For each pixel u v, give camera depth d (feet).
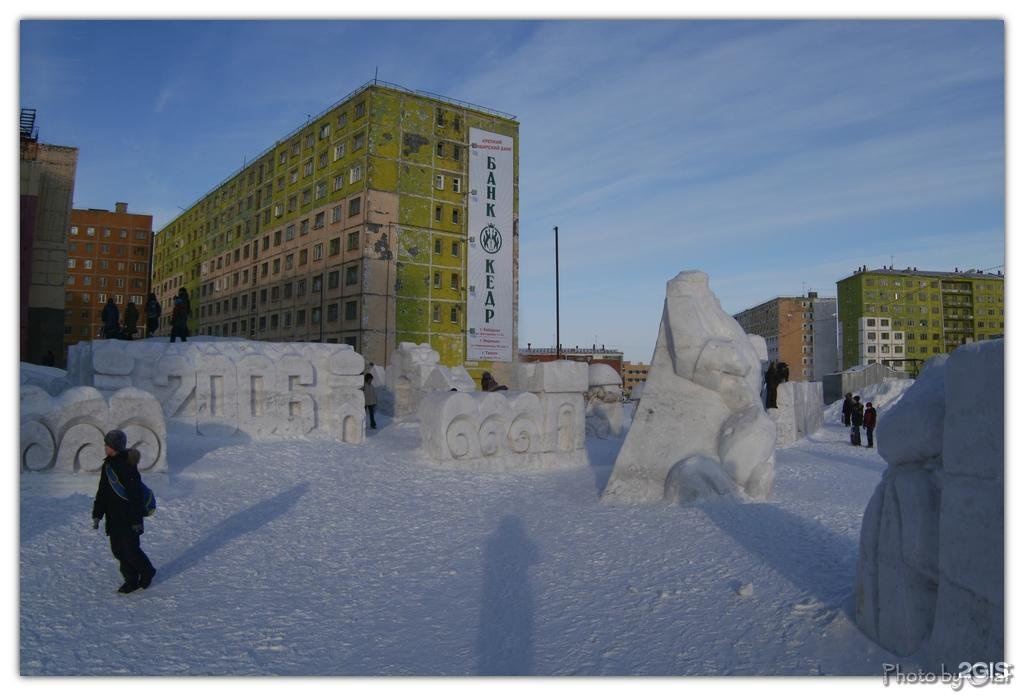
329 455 41.04
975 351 11.87
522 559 23.63
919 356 263.08
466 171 162.61
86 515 24.81
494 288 164.25
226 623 18.37
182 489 30.19
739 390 30.30
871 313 262.47
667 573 20.58
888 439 14.55
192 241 235.40
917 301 264.52
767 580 19.03
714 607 17.75
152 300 59.98
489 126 166.09
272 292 183.11
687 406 31.14
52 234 113.29
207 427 41.32
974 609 11.62
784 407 60.18
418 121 155.74
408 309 152.97
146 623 18.11
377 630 18.13
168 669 15.61
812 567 19.66
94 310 254.68
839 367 281.33
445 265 158.92
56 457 27.55
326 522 28.35
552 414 43.45
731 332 31.55
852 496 31.07
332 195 160.45
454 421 40.50
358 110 154.30
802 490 32.17
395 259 151.64
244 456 37.73
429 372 67.46
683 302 31.50
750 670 14.38
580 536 25.57
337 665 16.01
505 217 167.02
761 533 23.32
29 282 100.68
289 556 24.09
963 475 12.09
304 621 18.69
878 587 14.60
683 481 28.58
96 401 28.43
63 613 18.29
